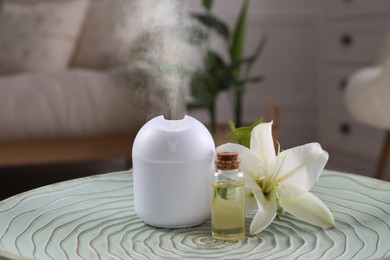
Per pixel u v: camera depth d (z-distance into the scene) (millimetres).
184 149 680
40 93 1865
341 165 2859
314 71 3186
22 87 1876
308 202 682
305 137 3223
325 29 2979
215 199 645
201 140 693
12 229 674
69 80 1895
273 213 667
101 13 2449
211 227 699
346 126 2781
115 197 806
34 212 736
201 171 688
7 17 2557
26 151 1800
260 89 3180
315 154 692
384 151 2031
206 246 625
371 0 2500
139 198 696
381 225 678
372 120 1888
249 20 3125
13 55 2416
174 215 682
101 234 664
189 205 685
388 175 2428
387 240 627
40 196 800
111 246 625
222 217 642
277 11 3129
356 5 2629
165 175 677
